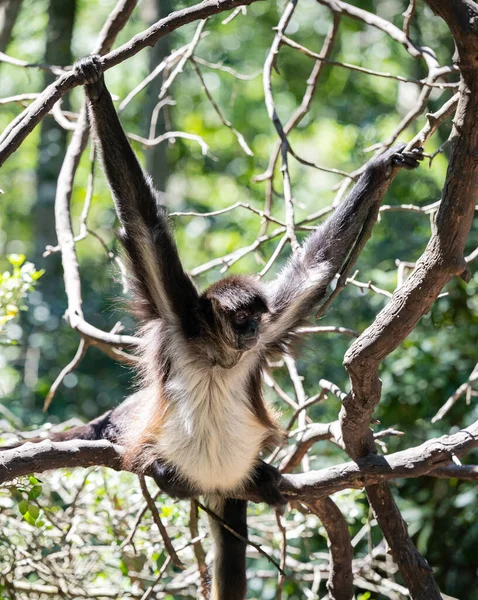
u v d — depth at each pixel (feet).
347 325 61.00
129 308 37.19
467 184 25.67
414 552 33.94
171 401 36.52
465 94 24.79
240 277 37.83
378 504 33.73
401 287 28.09
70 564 43.80
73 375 79.77
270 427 38.06
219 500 38.42
